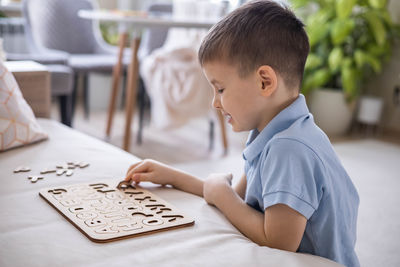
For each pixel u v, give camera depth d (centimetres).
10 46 330
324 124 345
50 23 345
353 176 248
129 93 253
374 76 370
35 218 78
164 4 380
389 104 363
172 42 368
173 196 93
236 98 79
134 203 85
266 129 78
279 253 69
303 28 81
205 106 257
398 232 181
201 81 252
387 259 159
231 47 76
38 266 62
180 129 332
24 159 110
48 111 156
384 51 332
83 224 74
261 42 75
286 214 70
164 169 98
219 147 294
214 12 356
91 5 363
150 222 77
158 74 258
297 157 71
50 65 263
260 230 75
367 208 204
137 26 244
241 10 79
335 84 356
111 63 333
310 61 332
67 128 143
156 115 266
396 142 336
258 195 79
